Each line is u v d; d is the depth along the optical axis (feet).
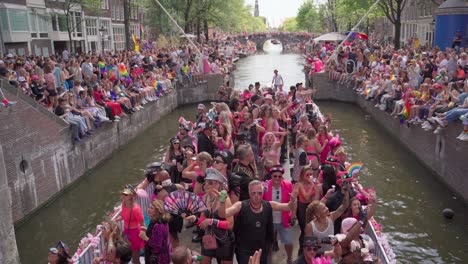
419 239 33.30
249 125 32.68
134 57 84.17
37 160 38.55
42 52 117.60
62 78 52.95
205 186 17.84
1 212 26.05
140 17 187.32
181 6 139.13
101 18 149.79
